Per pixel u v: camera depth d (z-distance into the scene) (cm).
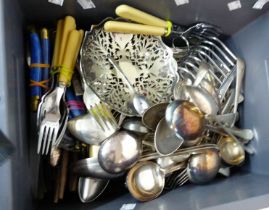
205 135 62
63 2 52
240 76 65
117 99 58
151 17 57
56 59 55
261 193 50
